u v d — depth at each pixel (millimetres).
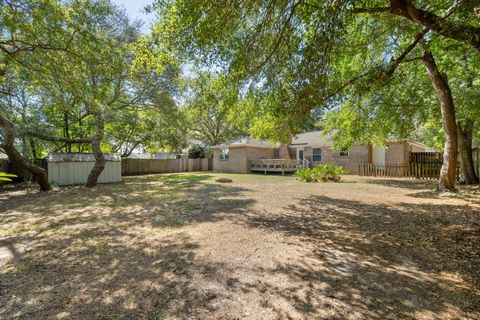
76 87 7062
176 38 5035
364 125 12180
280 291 2537
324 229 4664
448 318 2098
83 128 16531
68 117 15477
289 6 4141
